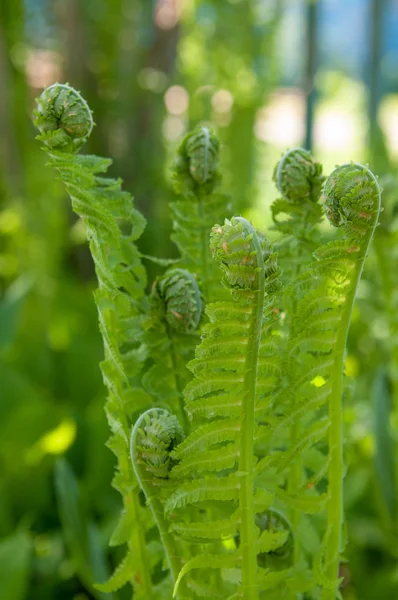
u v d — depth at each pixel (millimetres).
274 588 933
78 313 2928
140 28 3506
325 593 933
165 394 965
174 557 910
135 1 3482
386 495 1528
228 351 842
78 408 2584
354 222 843
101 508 1982
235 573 912
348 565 1721
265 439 893
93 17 3434
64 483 1346
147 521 961
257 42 3207
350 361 1691
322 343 879
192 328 949
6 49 3021
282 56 3498
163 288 947
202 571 955
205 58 3318
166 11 3385
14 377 2330
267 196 3406
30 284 2471
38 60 3695
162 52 3414
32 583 1938
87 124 901
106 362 929
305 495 906
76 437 2246
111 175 3469
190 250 1000
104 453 2021
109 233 905
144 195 3293
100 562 1314
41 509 2184
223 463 869
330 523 917
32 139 3178
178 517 908
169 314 944
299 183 960
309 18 3043
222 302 827
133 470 925
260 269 815
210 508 917
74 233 3139
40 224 2904
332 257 858
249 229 814
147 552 967
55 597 1959
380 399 1562
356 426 1947
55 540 2029
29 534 2135
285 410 886
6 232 2906
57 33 3668
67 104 894
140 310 963
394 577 1612
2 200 3367
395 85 5742
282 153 976
